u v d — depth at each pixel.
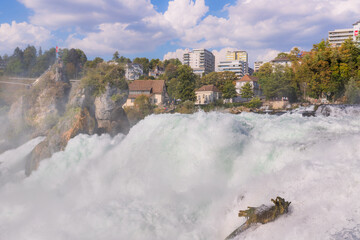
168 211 12.78
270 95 82.31
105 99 27.77
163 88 96.75
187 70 90.19
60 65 29.81
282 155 13.39
